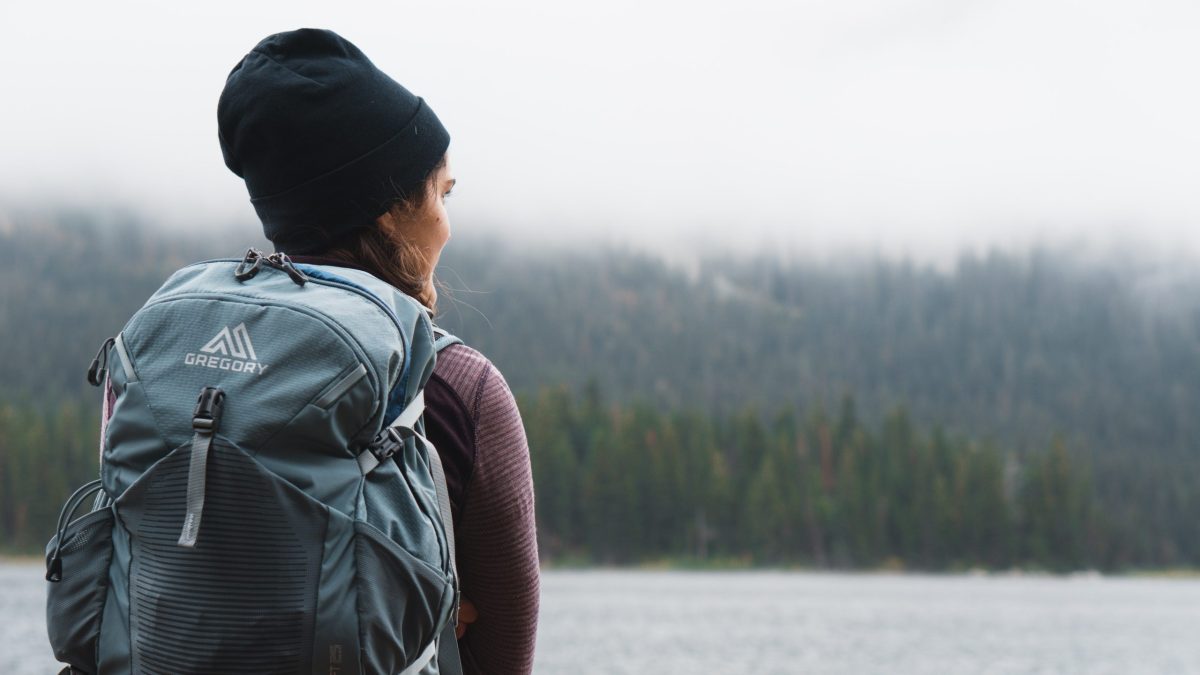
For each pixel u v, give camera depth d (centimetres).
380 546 136
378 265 167
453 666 153
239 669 132
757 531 10119
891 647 3366
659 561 9906
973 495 10594
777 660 2855
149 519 138
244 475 134
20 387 14625
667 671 2523
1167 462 14725
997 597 7000
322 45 164
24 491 8188
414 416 147
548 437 9725
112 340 152
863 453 11738
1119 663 3098
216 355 142
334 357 140
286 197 164
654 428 11269
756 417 11238
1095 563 11025
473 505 157
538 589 166
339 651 132
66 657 143
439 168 172
